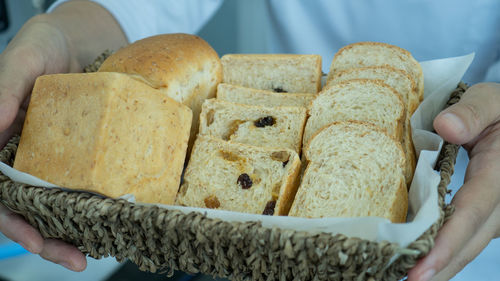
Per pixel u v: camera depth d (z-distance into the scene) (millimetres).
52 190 547
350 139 590
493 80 811
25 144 574
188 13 968
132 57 617
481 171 569
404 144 624
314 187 579
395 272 504
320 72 689
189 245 531
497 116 587
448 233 518
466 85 666
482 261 791
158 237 536
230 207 596
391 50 670
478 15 791
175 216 521
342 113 626
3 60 638
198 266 548
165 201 592
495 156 577
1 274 704
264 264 521
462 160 816
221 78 683
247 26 1051
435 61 672
